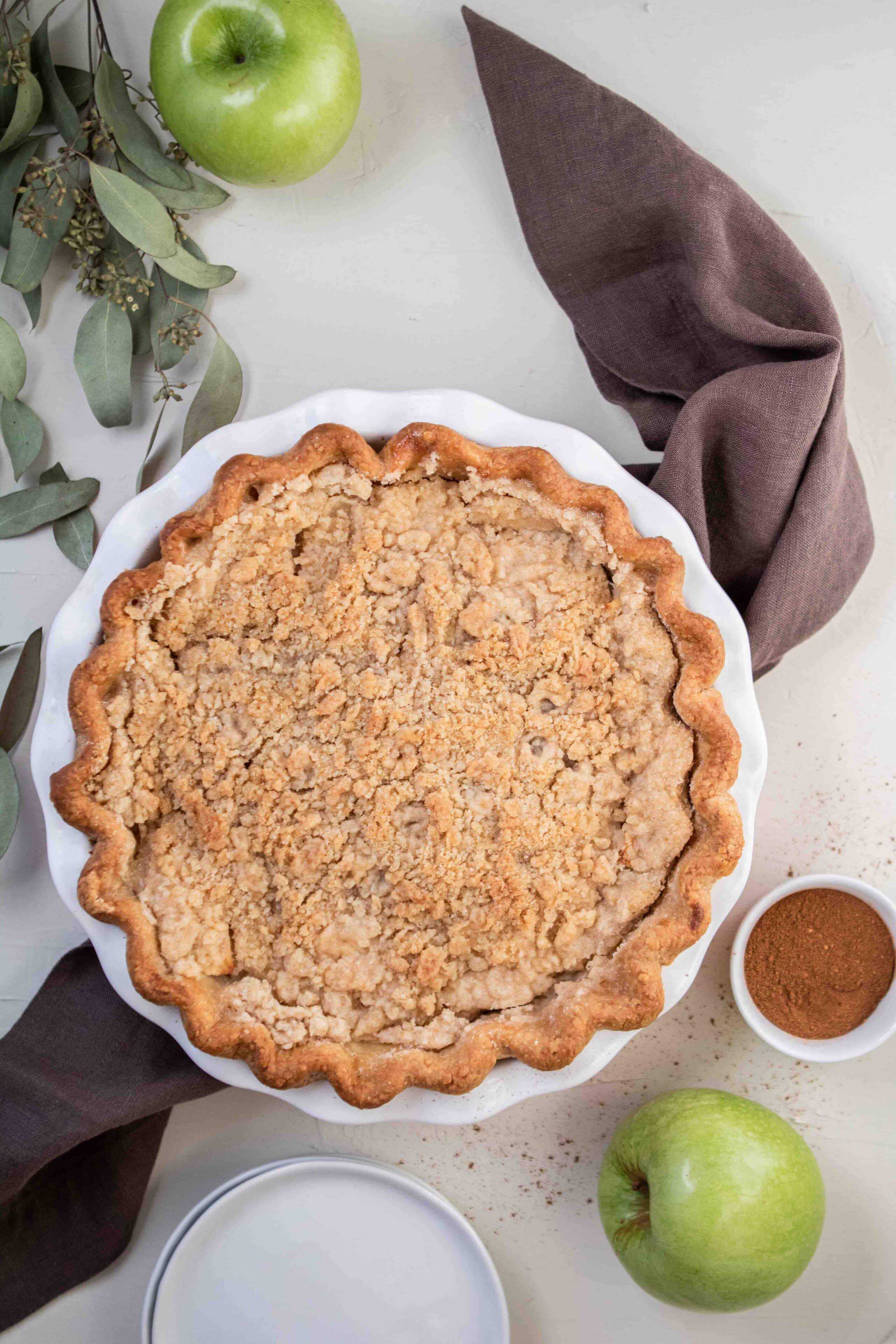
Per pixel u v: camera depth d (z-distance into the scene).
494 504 0.68
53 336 0.75
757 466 0.71
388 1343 0.72
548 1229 0.75
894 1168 0.75
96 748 0.66
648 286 0.73
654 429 0.74
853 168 0.75
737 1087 0.75
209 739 0.67
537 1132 0.75
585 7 0.75
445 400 0.68
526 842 0.67
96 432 0.75
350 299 0.75
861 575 0.73
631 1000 0.65
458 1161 0.75
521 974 0.66
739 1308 0.70
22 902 0.74
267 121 0.68
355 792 0.67
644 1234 0.70
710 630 0.66
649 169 0.71
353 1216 0.73
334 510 0.68
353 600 0.67
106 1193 0.73
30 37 0.70
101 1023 0.71
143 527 0.68
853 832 0.75
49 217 0.70
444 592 0.67
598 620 0.67
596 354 0.74
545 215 0.72
